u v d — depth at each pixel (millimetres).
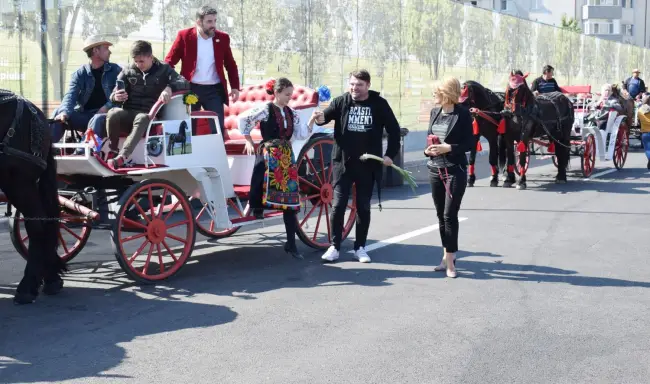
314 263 8180
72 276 7613
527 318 6137
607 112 17109
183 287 7180
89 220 7074
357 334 5758
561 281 7312
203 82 9312
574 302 6598
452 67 21578
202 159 7746
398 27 18547
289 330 5867
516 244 9047
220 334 5789
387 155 8008
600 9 64562
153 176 7516
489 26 24078
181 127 7504
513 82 13820
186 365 5152
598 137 16688
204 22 9133
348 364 5137
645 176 16391
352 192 8922
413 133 19359
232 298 6785
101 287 7195
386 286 7160
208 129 7957
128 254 8633
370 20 17422
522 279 7398
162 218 7539
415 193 13664
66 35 11836
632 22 67000
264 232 9938
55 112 8008
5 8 11312
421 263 8109
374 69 17688
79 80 8117
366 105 7980
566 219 10773
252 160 8539
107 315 6301
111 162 7012
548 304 6535
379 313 6289
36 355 5363
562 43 31797
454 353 5336
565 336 5695
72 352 5422
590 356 5277
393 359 5227
